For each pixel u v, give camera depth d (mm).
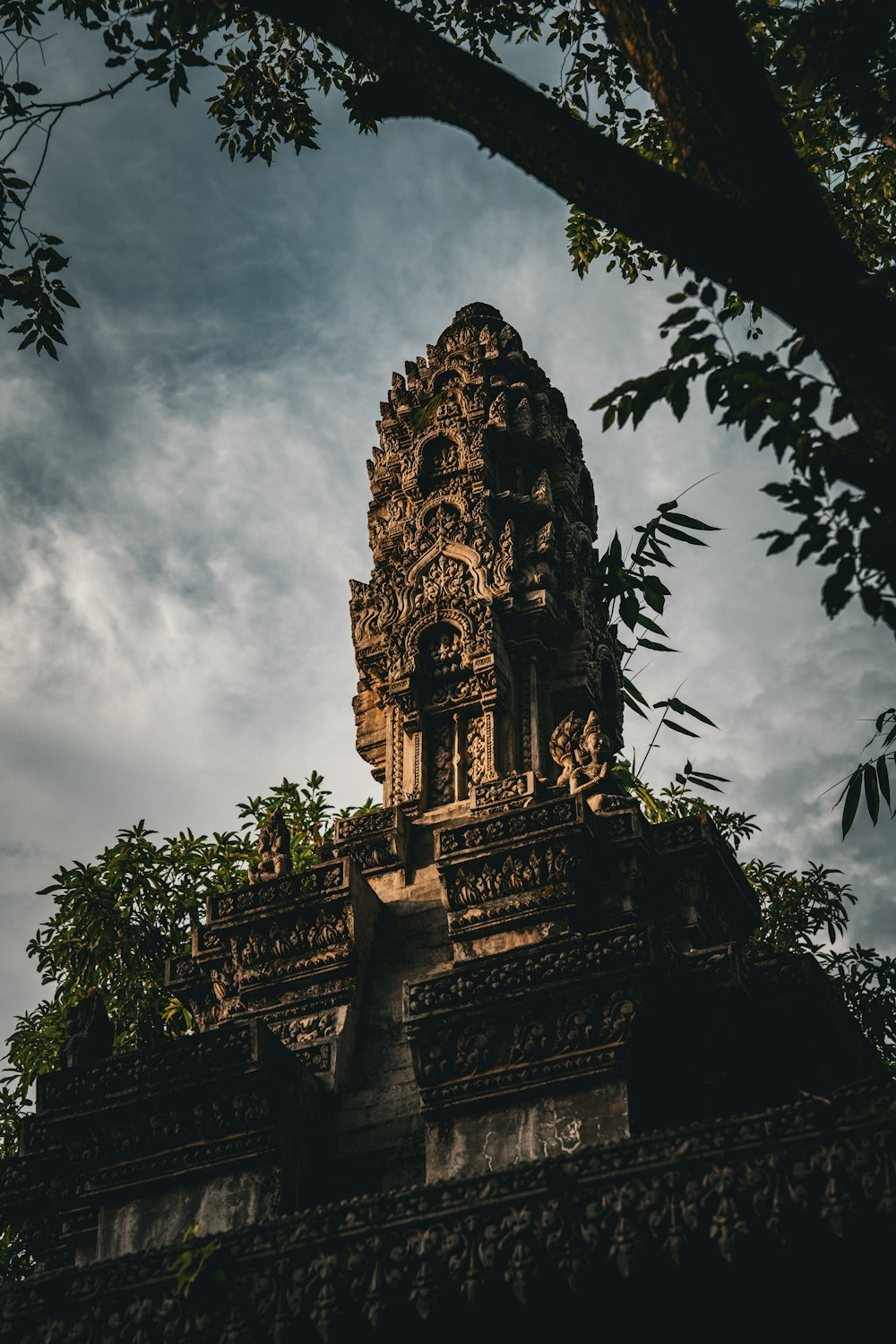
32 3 14289
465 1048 13984
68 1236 15914
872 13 11758
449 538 21516
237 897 18219
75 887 24594
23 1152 16938
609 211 8328
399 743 20469
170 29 10594
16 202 13461
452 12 17984
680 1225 10938
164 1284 12242
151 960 24219
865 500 8227
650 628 12891
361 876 18328
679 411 8812
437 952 17703
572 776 18500
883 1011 23484
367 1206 11984
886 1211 10391
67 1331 12273
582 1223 11219
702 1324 11492
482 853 17156
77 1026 16938
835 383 8250
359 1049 16766
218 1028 14922
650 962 13578
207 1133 14641
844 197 18406
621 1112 13367
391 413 24016
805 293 8008
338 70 18547
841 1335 11180
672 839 17656
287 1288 11773
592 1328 11688
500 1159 13516
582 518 23078
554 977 13828
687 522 12781
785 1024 15250
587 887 17031
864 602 8219
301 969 17562
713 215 8125
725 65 8602
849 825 12812
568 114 8531
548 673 20859
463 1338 11812
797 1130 11000
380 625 21344
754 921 18391
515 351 23812
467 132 8703
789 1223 10680
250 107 18453
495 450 22750
